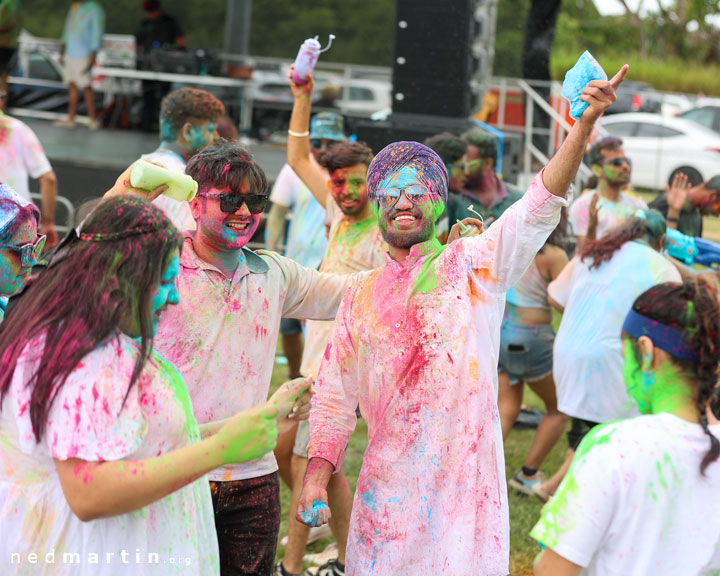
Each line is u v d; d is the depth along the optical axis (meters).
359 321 2.70
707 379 1.93
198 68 13.91
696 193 5.84
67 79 13.70
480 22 9.67
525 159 11.05
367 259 4.04
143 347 1.99
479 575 2.51
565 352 4.57
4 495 2.05
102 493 1.90
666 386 1.99
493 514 2.54
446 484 2.55
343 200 4.01
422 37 7.48
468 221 2.93
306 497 2.66
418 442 2.58
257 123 14.38
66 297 1.97
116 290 1.97
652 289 2.04
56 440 1.91
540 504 4.86
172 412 2.12
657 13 28.70
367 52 21.89
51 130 13.08
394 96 7.60
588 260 4.58
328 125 5.94
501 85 12.18
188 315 2.73
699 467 1.91
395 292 2.66
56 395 1.91
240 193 2.72
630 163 6.08
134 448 1.96
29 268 2.68
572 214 6.30
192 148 4.36
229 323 2.77
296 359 6.05
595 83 2.32
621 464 1.91
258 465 2.90
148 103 13.72
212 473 2.84
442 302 2.61
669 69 25.03
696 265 5.00
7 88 13.70
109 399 1.93
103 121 14.06
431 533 2.56
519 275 2.62
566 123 10.88
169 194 2.56
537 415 6.35
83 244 2.02
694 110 16.41
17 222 2.58
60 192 9.80
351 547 2.69
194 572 2.20
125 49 14.23
